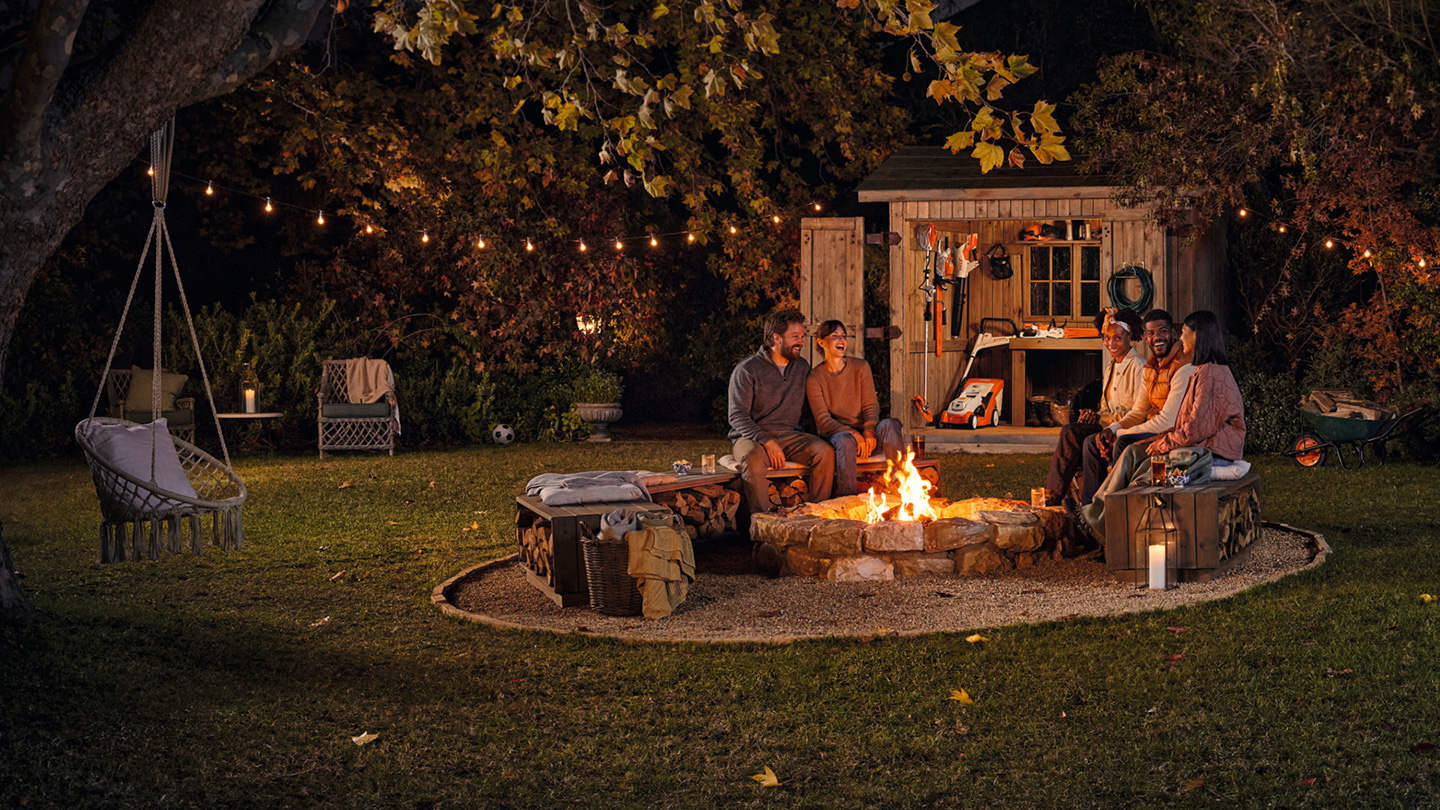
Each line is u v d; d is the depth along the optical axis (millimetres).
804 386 8789
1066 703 4672
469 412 16891
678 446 15719
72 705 4703
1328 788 3758
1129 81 13695
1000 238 15828
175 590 7180
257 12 5652
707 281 19234
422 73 16375
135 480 5641
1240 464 7418
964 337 15969
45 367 15938
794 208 17875
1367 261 13047
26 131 5227
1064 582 6934
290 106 15625
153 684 5039
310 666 5438
